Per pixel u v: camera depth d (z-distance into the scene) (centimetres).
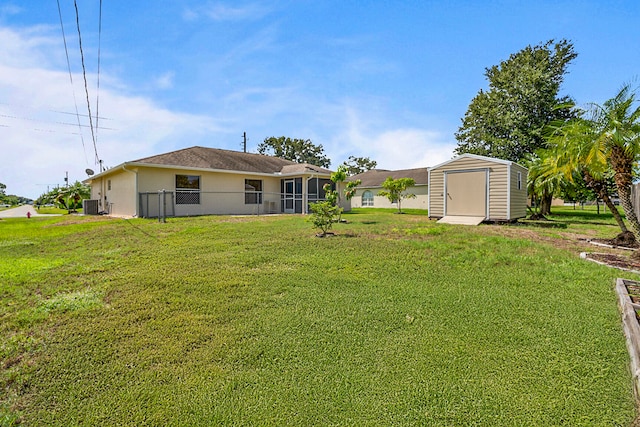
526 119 2330
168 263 594
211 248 717
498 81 2625
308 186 1852
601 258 650
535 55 2575
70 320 358
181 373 266
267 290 452
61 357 287
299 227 1034
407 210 2403
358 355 292
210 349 301
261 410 226
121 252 702
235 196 1741
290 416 221
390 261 605
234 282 482
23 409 228
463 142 2850
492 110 2503
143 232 964
